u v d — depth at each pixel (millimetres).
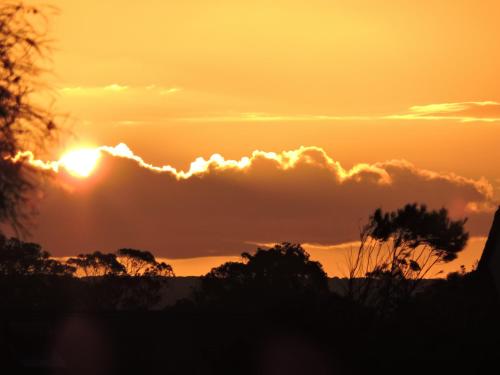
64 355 154750
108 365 156250
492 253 147000
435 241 152125
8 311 160750
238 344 147375
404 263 151875
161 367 154625
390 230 153625
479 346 133750
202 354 152875
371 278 150625
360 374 137125
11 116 70375
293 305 145875
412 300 146375
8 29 71375
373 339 139625
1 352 152500
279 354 143375
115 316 162500
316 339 141500
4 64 70750
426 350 135250
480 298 143125
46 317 160625
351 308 144250
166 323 160250
